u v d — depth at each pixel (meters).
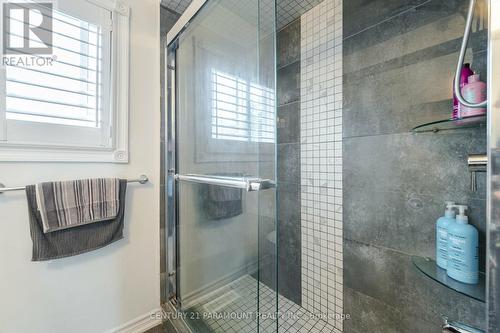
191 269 1.33
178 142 1.39
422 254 0.92
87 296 1.11
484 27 0.76
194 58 1.23
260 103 0.86
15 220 0.92
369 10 1.07
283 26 1.52
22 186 0.93
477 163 0.67
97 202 1.05
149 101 1.33
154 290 1.35
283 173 1.55
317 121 1.34
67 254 0.98
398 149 0.99
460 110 0.71
